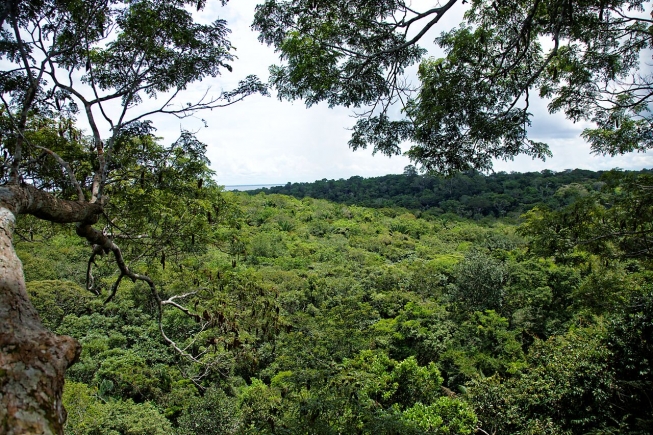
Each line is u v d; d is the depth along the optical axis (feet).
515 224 176.14
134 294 70.74
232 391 49.83
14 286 4.46
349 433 27.25
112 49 13.92
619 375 32.76
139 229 19.24
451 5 11.68
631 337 32.22
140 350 57.98
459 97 14.62
